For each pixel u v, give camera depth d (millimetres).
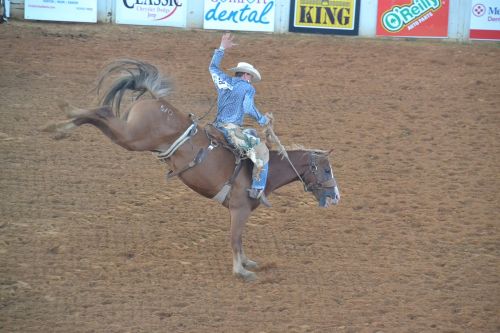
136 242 37500
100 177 44781
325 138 51656
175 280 34062
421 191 44781
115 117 31250
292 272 35406
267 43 71875
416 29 75500
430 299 33406
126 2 74875
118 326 29938
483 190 45219
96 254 35969
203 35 73500
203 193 33906
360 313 31906
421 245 38531
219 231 39375
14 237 37031
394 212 42125
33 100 55312
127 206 41469
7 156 46406
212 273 34969
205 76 62094
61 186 43188
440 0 75188
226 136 33344
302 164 34969
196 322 30562
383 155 49531
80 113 30734
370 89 61219
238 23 75188
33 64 62594
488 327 31156
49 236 37406
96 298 32062
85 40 69688
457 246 38531
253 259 36500
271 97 58594
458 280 35219
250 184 33688
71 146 48750
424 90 61344
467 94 60719
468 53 71375
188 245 37625
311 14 75312
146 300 32156
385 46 72688
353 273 35500
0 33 69938
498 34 75375
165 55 66625
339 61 67500
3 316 30188
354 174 46594
